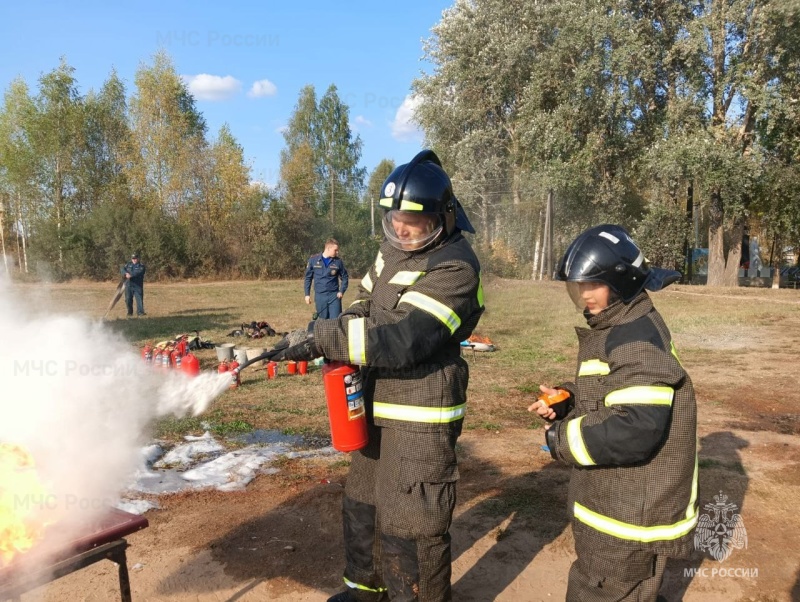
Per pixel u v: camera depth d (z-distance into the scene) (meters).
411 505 2.75
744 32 23.91
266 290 30.20
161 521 4.38
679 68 25.80
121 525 2.42
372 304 2.98
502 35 29.55
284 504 4.64
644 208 29.66
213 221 41.25
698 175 24.38
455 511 4.52
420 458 2.76
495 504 4.60
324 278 11.30
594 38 25.33
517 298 21.41
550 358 10.80
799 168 25.14
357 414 2.86
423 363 2.82
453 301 2.72
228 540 4.09
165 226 39.16
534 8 28.73
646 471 2.42
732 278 27.39
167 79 41.66
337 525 4.29
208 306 21.67
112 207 38.53
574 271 2.47
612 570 2.47
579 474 2.62
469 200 31.62
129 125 42.88
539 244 31.28
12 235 37.50
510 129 31.45
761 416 7.05
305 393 8.28
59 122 39.97
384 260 3.03
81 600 3.42
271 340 13.12
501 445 5.99
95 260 37.44
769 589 3.54
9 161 37.94
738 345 11.87
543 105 29.08
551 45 28.47
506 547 4.01
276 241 40.69
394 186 2.82
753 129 25.25
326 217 47.53
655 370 2.33
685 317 15.80
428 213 2.78
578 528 2.59
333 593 3.48
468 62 30.72
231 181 41.25
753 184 24.86
